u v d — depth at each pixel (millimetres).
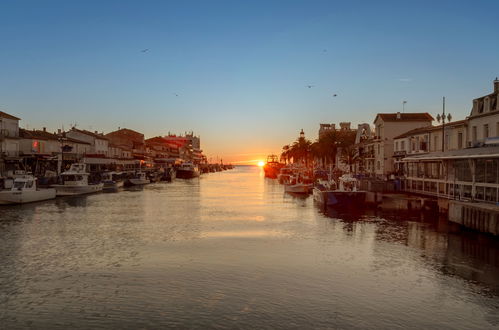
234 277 19531
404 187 55594
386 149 71438
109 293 17422
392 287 18203
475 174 33375
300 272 20375
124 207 47375
